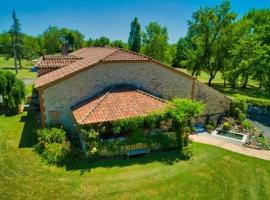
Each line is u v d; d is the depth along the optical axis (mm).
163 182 14711
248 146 20297
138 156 17797
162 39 61469
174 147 19344
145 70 21625
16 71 60688
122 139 17672
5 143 19172
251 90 51219
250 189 14422
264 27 37594
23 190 13422
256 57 36531
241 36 46906
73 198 12938
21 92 26734
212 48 48594
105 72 20281
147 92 22141
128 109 18234
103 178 14836
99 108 17781
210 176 15586
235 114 26156
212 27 47250
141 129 18609
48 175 14945
